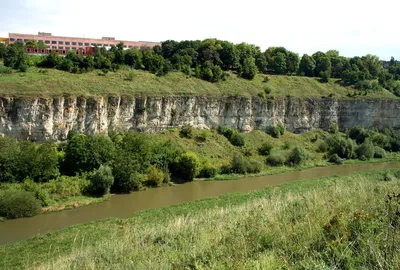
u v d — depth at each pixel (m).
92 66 54.50
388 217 10.39
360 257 9.53
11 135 40.44
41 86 43.84
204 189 41.94
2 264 22.14
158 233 19.48
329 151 61.91
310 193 20.31
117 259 15.45
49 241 25.94
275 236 12.44
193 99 57.09
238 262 10.66
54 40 108.94
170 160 44.69
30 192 33.19
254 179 47.25
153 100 52.72
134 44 120.44
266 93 66.25
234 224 16.08
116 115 49.44
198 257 12.52
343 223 11.63
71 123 44.44
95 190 37.00
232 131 58.44
